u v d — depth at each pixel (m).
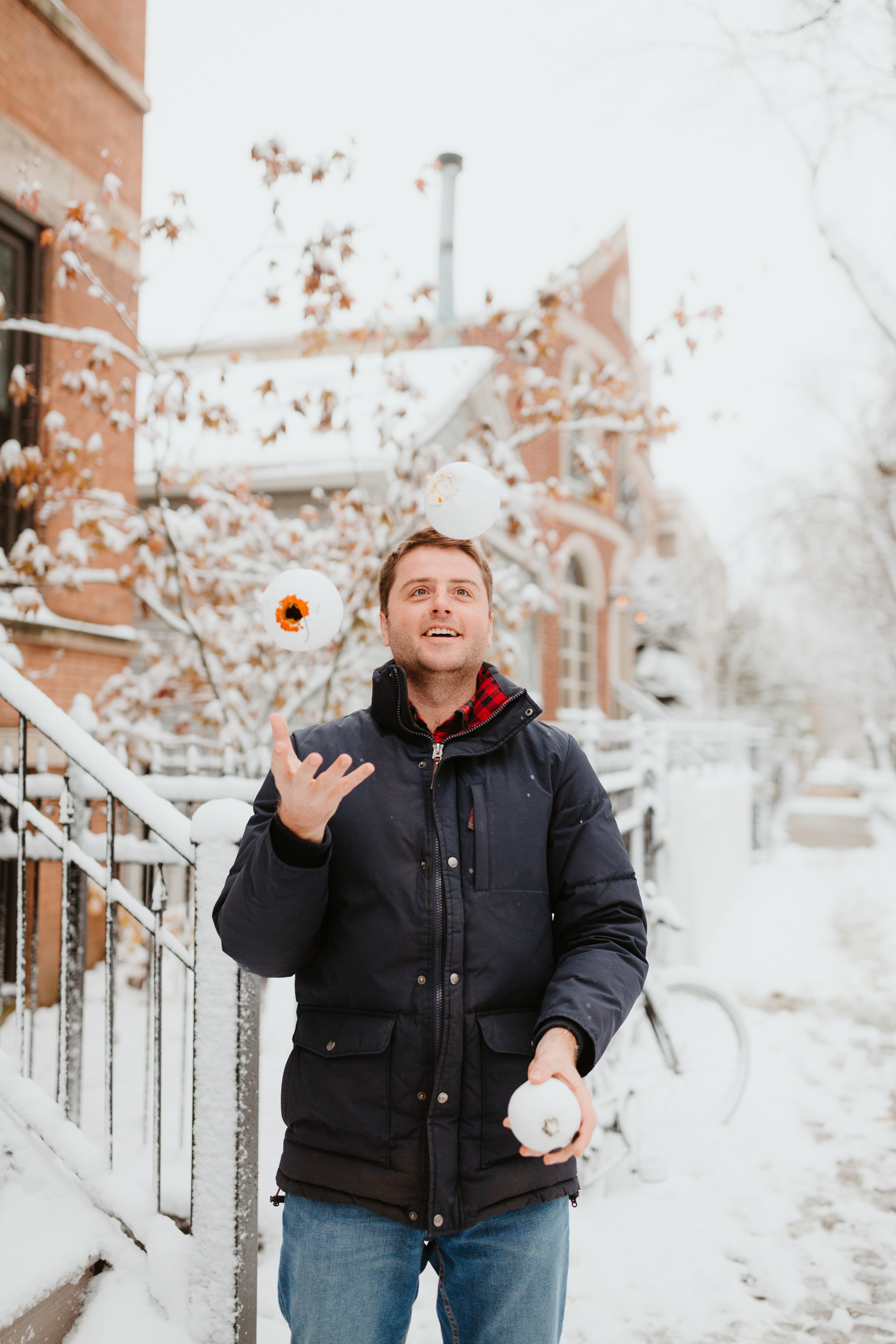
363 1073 1.46
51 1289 1.99
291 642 1.51
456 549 1.67
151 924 2.32
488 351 6.75
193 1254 2.10
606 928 1.52
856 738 49.28
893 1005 6.22
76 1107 3.10
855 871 12.84
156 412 4.47
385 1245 1.47
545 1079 1.26
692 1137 3.97
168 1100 3.57
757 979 6.89
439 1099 1.44
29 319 5.16
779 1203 3.47
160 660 5.89
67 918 2.45
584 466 5.20
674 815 6.54
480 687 1.68
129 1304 2.11
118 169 5.62
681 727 8.10
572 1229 3.25
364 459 7.60
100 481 5.55
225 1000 2.14
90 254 5.50
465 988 1.47
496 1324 1.49
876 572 15.85
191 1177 2.35
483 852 1.52
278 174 4.16
